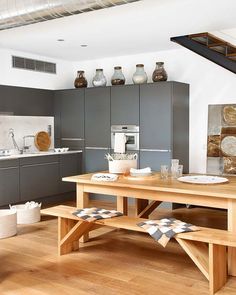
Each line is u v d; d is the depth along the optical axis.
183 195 3.31
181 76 6.14
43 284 3.00
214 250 2.83
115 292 2.84
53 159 6.13
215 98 5.87
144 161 5.91
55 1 3.21
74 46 5.82
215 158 5.87
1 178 5.31
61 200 6.43
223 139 5.80
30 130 6.52
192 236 2.88
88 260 3.54
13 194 5.49
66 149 6.47
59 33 5.03
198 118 6.05
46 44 5.68
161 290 2.88
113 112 6.19
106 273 3.22
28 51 6.20
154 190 3.40
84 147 6.56
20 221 4.88
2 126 6.06
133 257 3.62
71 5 3.17
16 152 5.91
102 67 6.90
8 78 6.00
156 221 3.31
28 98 6.25
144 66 6.46
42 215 5.36
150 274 3.19
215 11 4.13
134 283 3.01
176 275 3.17
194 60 6.00
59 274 3.20
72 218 3.53
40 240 4.17
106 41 5.51
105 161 6.33
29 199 5.75
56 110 6.83
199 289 2.90
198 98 6.03
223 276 2.97
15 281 3.06
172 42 5.63
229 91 5.74
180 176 3.82
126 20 4.45
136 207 4.73
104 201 6.37
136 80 6.04
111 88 6.19
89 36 5.20
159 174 4.01
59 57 6.76
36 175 5.85
